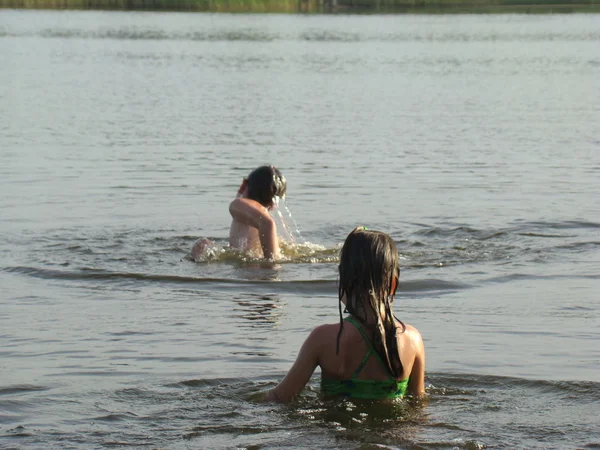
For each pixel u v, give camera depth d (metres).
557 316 8.87
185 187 15.79
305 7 86.94
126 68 40.03
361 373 6.05
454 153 19.62
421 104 29.20
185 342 7.93
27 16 72.56
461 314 8.95
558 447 5.46
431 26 70.62
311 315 8.96
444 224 13.19
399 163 18.33
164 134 22.16
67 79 35.38
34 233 12.44
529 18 81.06
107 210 13.93
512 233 12.68
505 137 22.16
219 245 11.59
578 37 62.12
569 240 12.33
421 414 5.96
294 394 6.11
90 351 7.63
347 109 27.64
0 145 20.17
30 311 9.01
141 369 7.09
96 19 71.44
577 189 15.79
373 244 5.92
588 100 30.55
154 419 5.91
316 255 11.59
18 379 6.82
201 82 35.06
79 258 11.20
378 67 42.00
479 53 49.88
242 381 6.73
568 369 7.09
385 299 5.96
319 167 17.78
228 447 5.43
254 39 56.62
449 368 7.08
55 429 5.75
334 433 5.63
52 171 17.11
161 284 10.20
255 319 8.79
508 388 6.56
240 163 18.23
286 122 24.66
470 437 5.59
